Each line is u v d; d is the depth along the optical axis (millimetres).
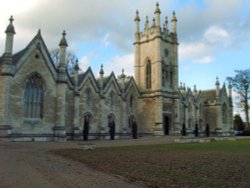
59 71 45594
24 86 41469
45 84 43844
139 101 67812
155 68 66625
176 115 68000
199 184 13547
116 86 60906
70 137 49969
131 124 65312
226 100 92688
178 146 35531
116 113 60500
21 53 44250
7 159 21047
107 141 46844
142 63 70125
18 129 40250
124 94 62875
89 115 54625
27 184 13094
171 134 67438
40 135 42500
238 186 13117
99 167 18438
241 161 20797
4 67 39406
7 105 38844
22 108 40938
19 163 19281
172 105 68625
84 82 54031
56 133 43938
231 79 92688
